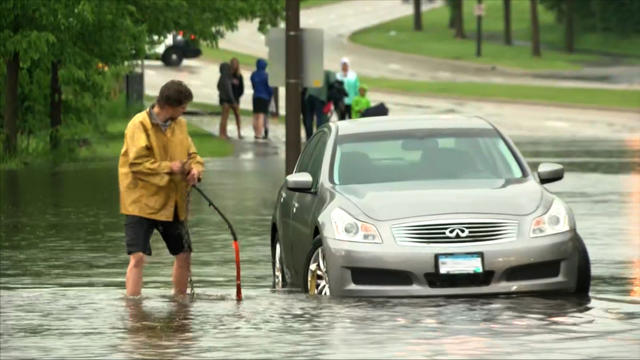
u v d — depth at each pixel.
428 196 34.22
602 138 125.56
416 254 32.91
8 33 93.56
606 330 28.17
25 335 28.31
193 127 137.25
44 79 105.56
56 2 93.50
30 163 96.94
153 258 47.19
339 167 36.91
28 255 47.56
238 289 34.38
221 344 26.91
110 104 147.25
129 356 25.64
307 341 27.14
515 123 149.88
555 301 32.94
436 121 39.00
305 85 60.16
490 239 33.34
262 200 67.62
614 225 55.47
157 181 33.50
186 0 122.06
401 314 30.66
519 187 35.31
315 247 34.62
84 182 79.75
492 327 28.67
